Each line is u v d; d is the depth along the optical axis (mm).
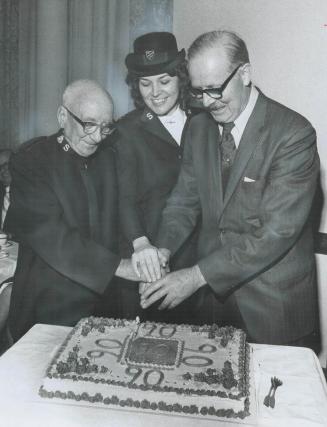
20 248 2201
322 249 2387
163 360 1363
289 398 1249
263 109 1912
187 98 2232
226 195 1996
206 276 1887
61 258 2207
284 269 2020
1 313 2129
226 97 1829
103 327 1576
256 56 2361
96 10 2523
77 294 2244
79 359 1366
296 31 2281
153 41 2182
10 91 2650
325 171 2344
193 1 2398
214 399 1187
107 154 2283
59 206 2209
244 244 1870
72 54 2584
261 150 1898
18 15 2580
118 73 2535
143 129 2299
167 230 2168
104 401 1206
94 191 2260
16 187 2189
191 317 2379
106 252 2211
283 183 1831
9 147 2699
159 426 1130
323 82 2275
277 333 2068
